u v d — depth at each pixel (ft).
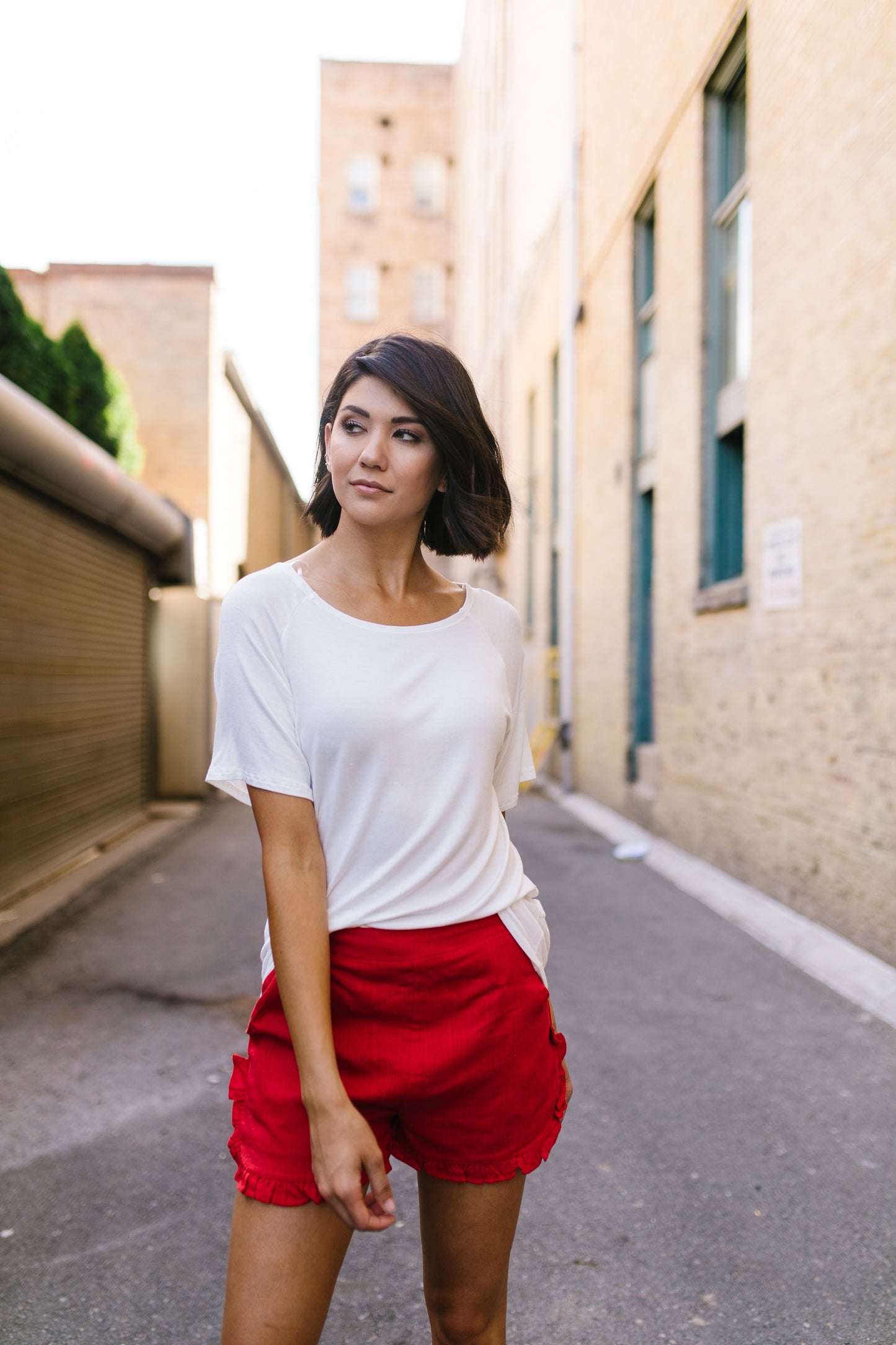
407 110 104.27
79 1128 10.35
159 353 45.57
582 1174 9.29
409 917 4.21
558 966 16.02
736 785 21.18
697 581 24.02
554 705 45.78
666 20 26.61
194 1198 8.93
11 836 21.38
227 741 4.22
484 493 4.63
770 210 19.19
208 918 19.79
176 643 39.45
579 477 38.96
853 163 15.62
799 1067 11.79
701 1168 9.39
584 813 34.47
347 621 4.27
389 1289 7.62
